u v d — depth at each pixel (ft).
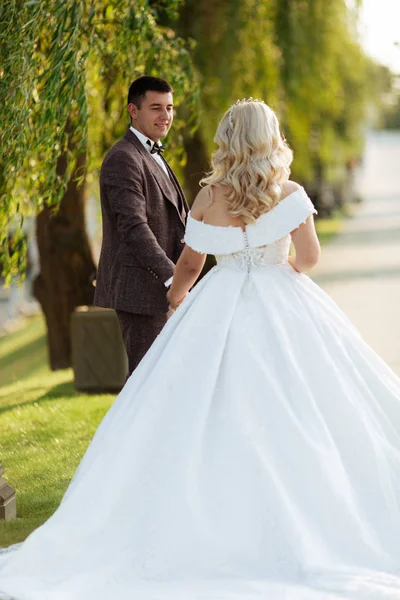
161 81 21.50
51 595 13.85
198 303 16.61
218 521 14.76
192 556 14.60
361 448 15.64
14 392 38.65
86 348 35.99
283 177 16.61
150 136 21.61
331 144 69.82
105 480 15.25
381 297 65.05
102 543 14.97
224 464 15.03
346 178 144.87
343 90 69.31
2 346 77.00
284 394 15.67
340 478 15.11
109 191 20.85
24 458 25.30
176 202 21.98
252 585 13.96
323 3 49.19
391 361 41.37
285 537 14.51
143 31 28.14
